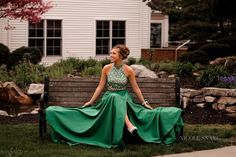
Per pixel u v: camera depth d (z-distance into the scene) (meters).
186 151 7.30
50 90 8.52
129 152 7.07
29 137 8.06
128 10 25.95
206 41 24.80
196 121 10.24
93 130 7.64
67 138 7.66
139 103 8.42
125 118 7.46
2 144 7.47
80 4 24.72
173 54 26.03
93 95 8.19
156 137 7.79
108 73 7.95
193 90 12.07
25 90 14.74
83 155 6.84
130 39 26.08
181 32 24.78
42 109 7.97
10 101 13.97
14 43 23.11
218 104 11.52
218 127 9.42
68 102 8.50
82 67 19.50
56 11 24.08
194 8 23.44
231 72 15.57
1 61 20.34
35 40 23.69
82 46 24.88
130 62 20.84
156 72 17.86
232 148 7.54
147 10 26.38
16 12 15.02
